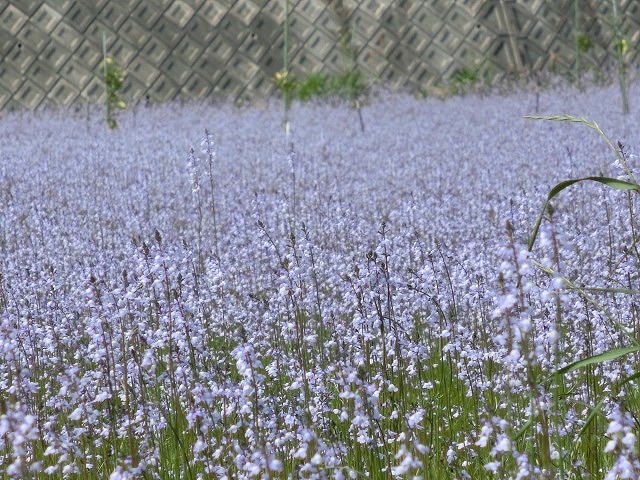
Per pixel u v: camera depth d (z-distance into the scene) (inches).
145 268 342.0
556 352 269.1
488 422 276.8
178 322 340.8
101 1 1993.1
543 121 1459.2
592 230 625.0
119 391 375.9
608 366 390.6
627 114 1486.2
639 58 2130.9
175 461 347.6
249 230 703.1
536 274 470.9
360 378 296.0
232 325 514.6
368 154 1225.4
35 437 270.8
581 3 2113.7
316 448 289.6
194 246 703.7
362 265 406.6
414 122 1590.8
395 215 738.2
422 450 266.1
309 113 1811.0
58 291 546.9
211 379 348.5
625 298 441.1
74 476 341.1
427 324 492.7
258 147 1332.4
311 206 803.4
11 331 326.3
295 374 389.7
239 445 291.6
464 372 386.9
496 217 715.4
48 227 713.6
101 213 828.0
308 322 475.2
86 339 482.3
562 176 938.7
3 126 1633.9
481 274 500.4
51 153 1222.3
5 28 1972.2
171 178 1034.1
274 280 547.5
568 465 308.2
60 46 1979.6
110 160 1163.9
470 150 1215.6
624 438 227.8
